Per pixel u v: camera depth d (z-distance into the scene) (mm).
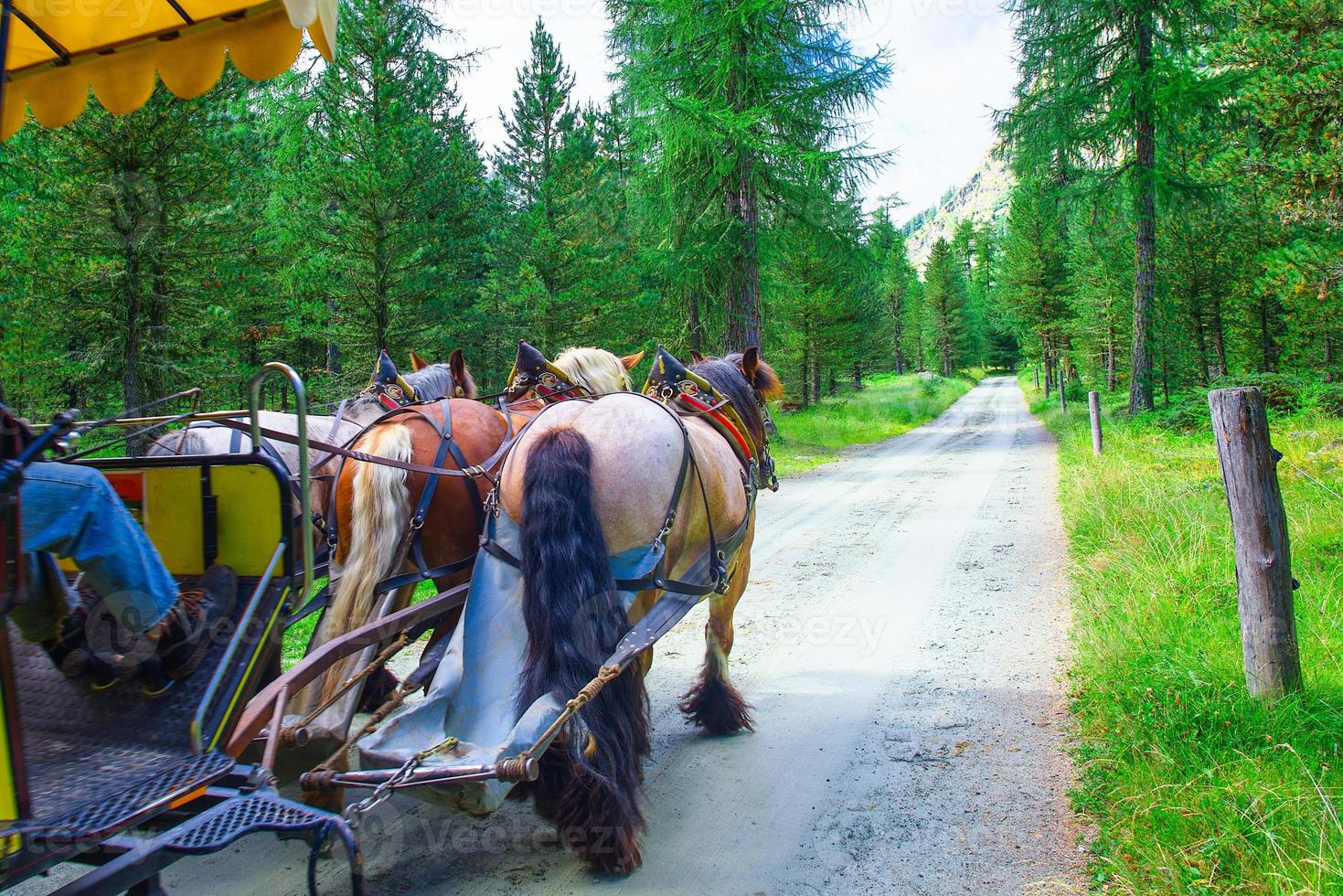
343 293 17594
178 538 3170
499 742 3293
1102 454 16031
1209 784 3998
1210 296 24922
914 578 8641
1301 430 14672
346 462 4328
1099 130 21125
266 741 3287
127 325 12758
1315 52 13547
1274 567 4680
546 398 5164
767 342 25203
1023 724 5164
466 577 4406
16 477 2291
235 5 3740
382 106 17797
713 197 20234
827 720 5367
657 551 3818
